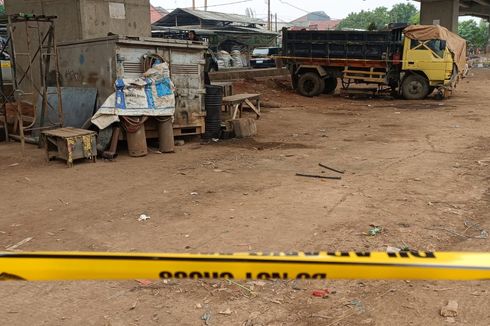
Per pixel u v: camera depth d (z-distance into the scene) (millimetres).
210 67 27422
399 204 5707
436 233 4789
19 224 5207
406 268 1448
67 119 9438
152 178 7152
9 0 14383
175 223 5164
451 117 13820
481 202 5785
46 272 1492
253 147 9578
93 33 13250
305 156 8633
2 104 10500
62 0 13266
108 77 8961
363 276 1463
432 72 17750
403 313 3338
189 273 1473
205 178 7102
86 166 7949
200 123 10148
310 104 17594
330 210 5516
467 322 3215
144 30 14617
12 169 7785
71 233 4914
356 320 3260
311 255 1484
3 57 13523
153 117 8867
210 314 3354
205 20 47375
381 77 18656
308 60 19828
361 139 10438
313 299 3537
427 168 7555
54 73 10258
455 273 1449
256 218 5277
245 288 3713
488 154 8602
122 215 5453
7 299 3600
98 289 3740
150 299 3580
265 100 17828
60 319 3330
